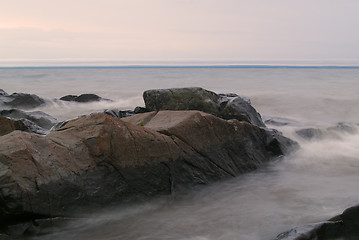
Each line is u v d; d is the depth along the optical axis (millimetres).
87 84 52812
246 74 91375
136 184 7555
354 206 5883
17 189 6047
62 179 6637
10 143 6613
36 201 6227
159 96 12836
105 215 6969
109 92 38000
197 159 8742
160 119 9406
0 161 6238
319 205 7617
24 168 6312
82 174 6953
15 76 89750
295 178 9773
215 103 12547
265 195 8422
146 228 6770
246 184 9203
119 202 7223
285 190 8742
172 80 61906
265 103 27094
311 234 5582
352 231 5797
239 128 10227
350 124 15375
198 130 9031
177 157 8336
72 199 6664
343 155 11961
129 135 7668
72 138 7398
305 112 23406
